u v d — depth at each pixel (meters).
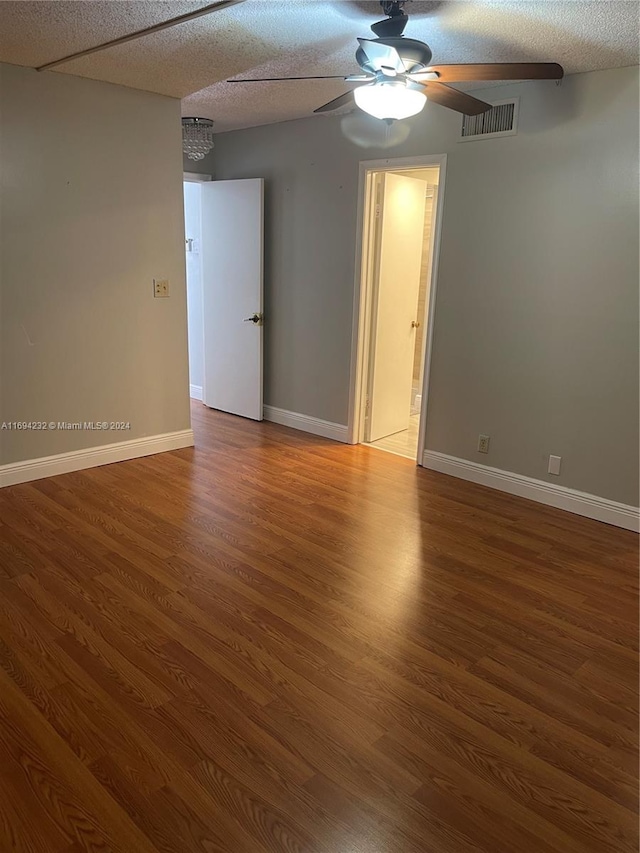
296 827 1.61
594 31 2.61
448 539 3.26
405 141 4.01
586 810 1.69
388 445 4.88
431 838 1.59
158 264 4.12
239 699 2.07
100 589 2.68
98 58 3.15
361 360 4.68
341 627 2.47
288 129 4.73
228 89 3.79
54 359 3.78
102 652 2.28
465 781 1.78
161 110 3.90
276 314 5.20
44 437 3.86
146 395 4.30
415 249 4.91
